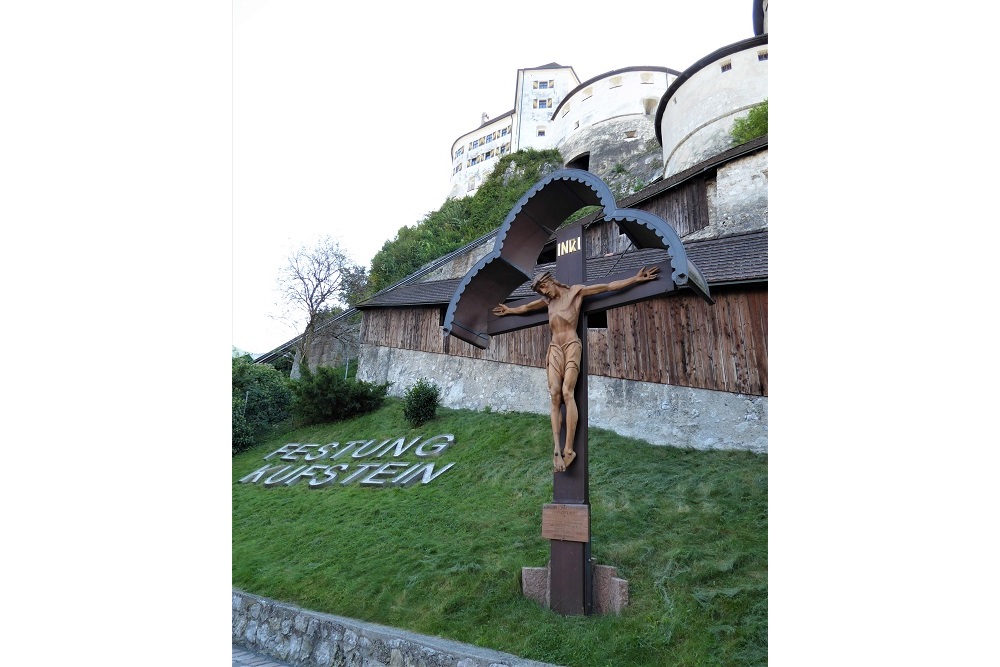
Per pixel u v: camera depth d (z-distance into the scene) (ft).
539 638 19.30
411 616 22.80
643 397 38.55
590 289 22.57
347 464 47.16
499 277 25.13
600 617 20.11
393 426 53.01
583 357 22.54
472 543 27.94
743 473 30.09
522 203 24.49
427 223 127.95
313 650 22.85
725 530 25.12
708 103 75.36
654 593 21.26
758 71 72.28
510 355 50.26
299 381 63.67
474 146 180.24
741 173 49.90
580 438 21.84
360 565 28.22
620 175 108.17
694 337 37.06
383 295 71.56
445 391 55.42
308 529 35.01
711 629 18.67
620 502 29.30
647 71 118.21
